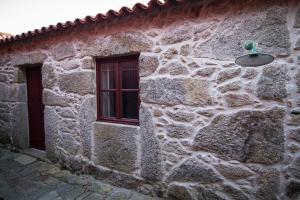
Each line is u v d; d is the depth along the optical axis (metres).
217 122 2.21
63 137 3.52
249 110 2.05
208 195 2.31
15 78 4.24
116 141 2.91
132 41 2.66
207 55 2.22
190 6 2.23
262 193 2.04
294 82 1.86
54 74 3.53
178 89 2.39
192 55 2.30
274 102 1.95
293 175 1.90
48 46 3.55
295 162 1.89
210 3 2.13
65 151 3.52
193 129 2.34
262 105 2.00
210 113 2.24
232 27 2.08
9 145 4.59
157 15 2.44
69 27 3.02
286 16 1.86
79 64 3.18
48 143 3.77
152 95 2.56
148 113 2.61
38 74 4.12
